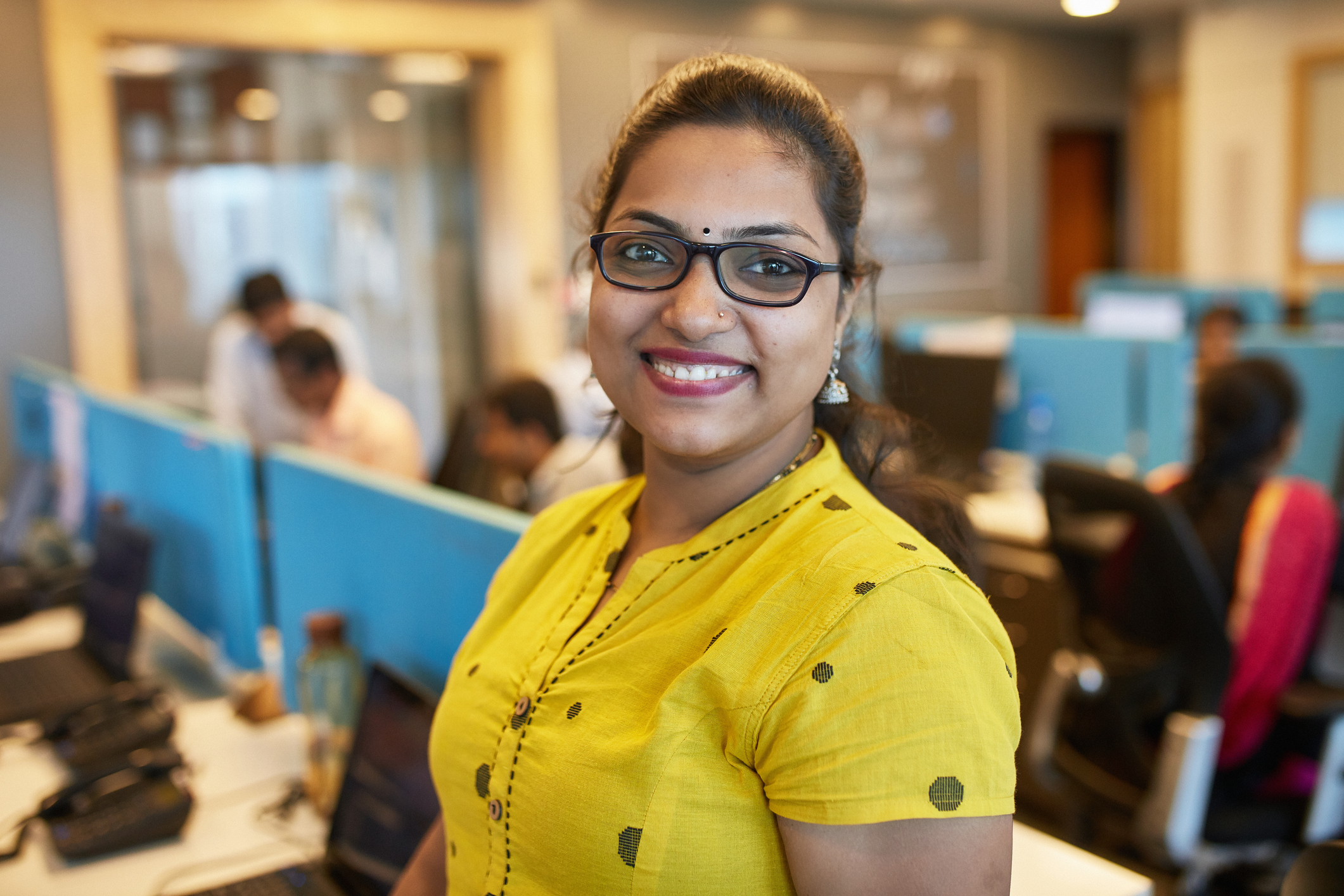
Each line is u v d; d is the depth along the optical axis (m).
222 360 4.07
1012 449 3.89
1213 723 1.84
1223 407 1.98
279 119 5.02
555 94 5.77
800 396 0.76
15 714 1.87
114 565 2.10
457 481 2.86
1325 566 1.90
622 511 0.90
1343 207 6.99
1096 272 8.84
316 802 1.53
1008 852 0.64
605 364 0.79
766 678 0.67
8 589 2.50
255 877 1.33
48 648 2.20
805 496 0.77
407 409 5.57
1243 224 7.46
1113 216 8.73
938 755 0.62
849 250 0.81
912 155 7.19
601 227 0.86
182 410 4.90
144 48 4.66
